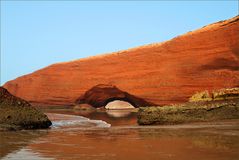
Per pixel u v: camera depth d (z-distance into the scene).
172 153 11.10
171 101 41.50
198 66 40.41
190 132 17.67
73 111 46.81
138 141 14.59
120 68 48.84
